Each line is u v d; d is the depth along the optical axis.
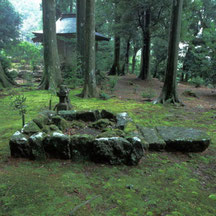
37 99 8.55
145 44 16.81
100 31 23.66
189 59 20.77
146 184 2.52
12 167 2.81
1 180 2.45
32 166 2.86
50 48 11.38
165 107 7.87
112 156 2.97
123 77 18.70
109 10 18.39
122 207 2.06
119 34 16.84
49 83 11.41
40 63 19.67
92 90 9.58
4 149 3.43
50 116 4.24
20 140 3.06
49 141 3.03
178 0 7.75
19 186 2.33
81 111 4.49
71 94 10.16
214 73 11.82
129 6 14.16
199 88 16.17
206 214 2.01
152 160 3.25
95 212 1.96
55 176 2.61
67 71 14.16
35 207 1.99
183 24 15.28
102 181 2.54
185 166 3.11
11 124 5.04
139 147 2.99
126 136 3.21
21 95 9.55
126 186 2.44
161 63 26.05
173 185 2.53
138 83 15.85
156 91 12.91
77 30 13.50
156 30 16.80
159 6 14.20
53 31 11.37
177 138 3.65
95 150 2.99
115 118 4.45
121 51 28.73
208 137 3.68
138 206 2.08
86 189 2.34
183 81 22.61
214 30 11.87
